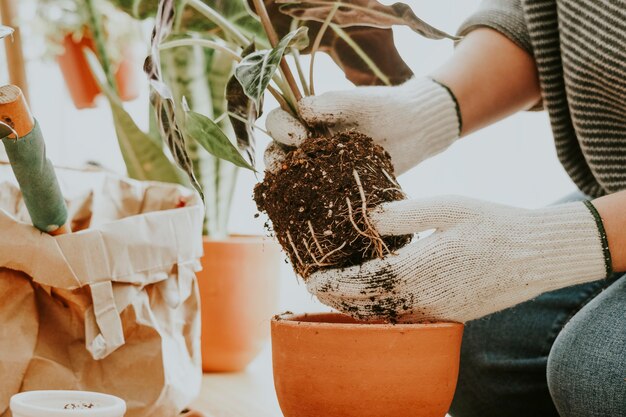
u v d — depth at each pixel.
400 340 0.88
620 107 1.01
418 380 0.89
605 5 0.98
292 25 1.09
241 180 1.95
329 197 0.91
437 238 0.91
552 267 0.92
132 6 1.16
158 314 1.03
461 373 1.15
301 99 1.00
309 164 0.92
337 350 0.88
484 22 1.15
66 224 0.95
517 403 1.14
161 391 1.00
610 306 0.98
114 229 0.97
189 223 1.05
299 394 0.91
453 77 1.12
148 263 1.00
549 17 1.05
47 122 2.18
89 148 2.22
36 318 0.96
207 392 1.26
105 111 2.21
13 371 0.94
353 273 0.90
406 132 1.06
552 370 0.98
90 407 0.86
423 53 1.59
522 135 1.67
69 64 1.83
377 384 0.88
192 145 1.37
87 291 0.96
